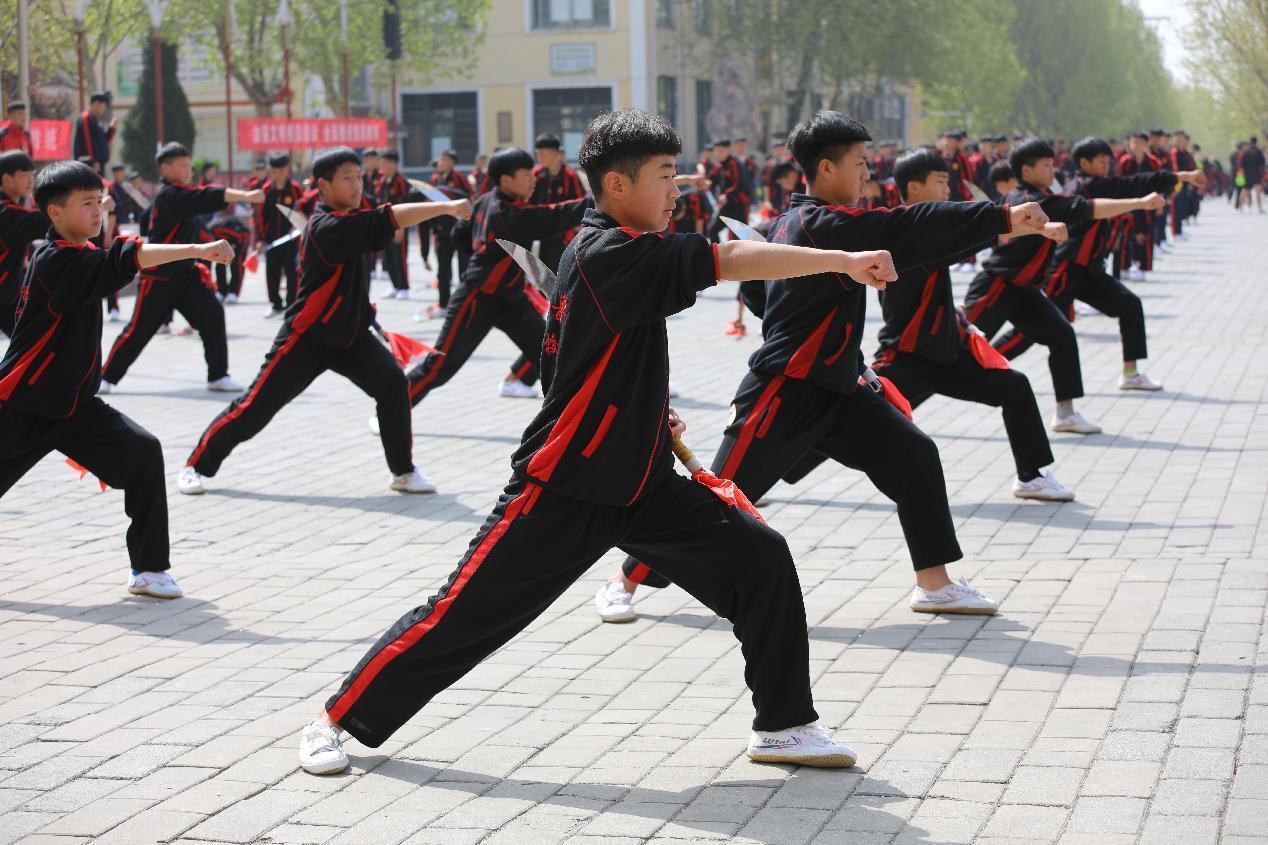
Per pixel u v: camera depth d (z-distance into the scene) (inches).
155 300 515.8
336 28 1444.4
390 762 191.6
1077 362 403.9
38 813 177.2
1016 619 244.2
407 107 1835.6
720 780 182.4
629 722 205.0
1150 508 319.9
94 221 255.8
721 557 179.8
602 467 173.2
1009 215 207.2
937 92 2199.8
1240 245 1152.2
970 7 2121.1
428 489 362.3
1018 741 190.5
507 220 416.2
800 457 244.2
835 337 233.0
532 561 176.2
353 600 270.8
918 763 185.0
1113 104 2999.5
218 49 1489.9
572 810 174.7
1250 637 227.0
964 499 335.9
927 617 248.2
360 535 322.0
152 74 1477.6
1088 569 272.8
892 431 242.7
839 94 1903.3
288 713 211.0
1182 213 1339.8
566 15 1791.3
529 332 434.3
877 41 1779.0
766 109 1932.8
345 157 347.6
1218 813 165.5
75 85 1254.9
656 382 173.9
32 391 257.9
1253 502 320.8
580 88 1798.7
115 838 169.6
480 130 1828.2
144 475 270.2
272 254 768.9
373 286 953.5
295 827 171.8
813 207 225.0
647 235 164.7
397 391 356.8
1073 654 224.2
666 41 1839.3
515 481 178.4
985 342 318.7
